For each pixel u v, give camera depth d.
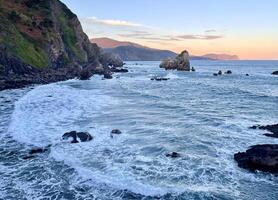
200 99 45.31
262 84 73.44
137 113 32.28
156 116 30.91
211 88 62.00
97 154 19.05
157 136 23.23
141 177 15.58
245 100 44.62
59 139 22.05
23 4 94.50
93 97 43.59
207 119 29.72
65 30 110.12
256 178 15.91
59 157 18.52
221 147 20.72
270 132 24.36
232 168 17.09
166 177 15.66
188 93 52.81
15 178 15.82
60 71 80.38
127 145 20.89
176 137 22.94
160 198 13.62
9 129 24.58
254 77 97.06
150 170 16.53
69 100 39.66
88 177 15.66
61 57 87.81
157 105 38.06
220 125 27.17
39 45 79.75
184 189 14.30
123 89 56.28
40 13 95.00
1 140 22.08
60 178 15.75
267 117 31.14
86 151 19.61
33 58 71.25
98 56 143.38
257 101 43.66
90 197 13.76
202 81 80.12
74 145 20.80
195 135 23.61
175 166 17.17
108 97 44.28
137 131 24.64
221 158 18.62
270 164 16.56
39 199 13.62
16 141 21.84
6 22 72.00
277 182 15.48
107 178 15.39
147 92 52.62
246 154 18.08
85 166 17.05
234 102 42.47
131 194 13.96
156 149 20.09
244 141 22.11
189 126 26.67
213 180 15.52
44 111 31.97
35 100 38.75
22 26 81.88
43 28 87.31
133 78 85.56
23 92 46.88
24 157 18.70
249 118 30.53
